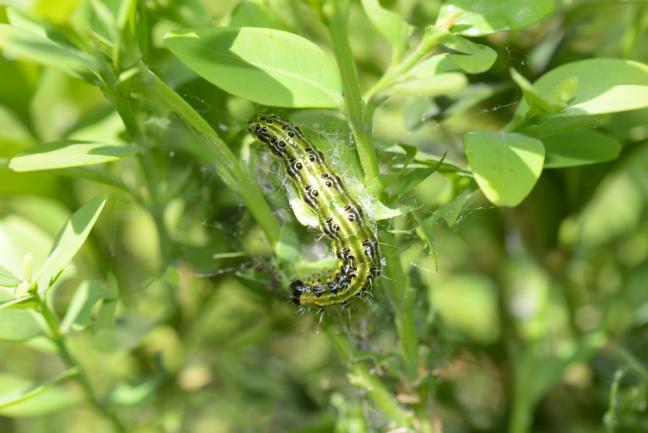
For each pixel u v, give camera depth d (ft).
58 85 1.16
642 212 1.24
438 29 0.92
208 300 1.13
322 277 0.99
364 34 1.13
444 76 0.92
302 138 0.97
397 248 0.98
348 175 0.97
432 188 1.12
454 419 1.19
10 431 1.29
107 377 1.20
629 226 1.25
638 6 1.05
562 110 0.91
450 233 1.20
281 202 1.01
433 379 1.04
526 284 1.21
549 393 1.20
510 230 1.17
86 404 1.09
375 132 1.15
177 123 1.02
